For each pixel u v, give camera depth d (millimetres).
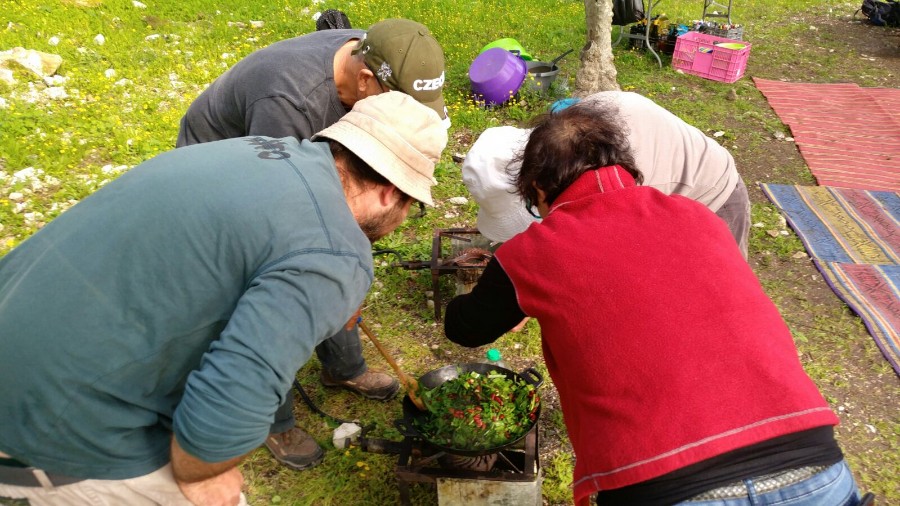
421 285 3855
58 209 4449
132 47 7152
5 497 1521
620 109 2494
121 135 5324
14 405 1368
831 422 1419
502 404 2389
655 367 1441
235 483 1651
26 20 7379
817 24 10172
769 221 4801
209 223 1349
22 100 5680
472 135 5848
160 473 1547
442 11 9148
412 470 2322
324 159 1559
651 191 1729
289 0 8961
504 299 1727
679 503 1380
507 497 2332
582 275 1557
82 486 1494
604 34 6359
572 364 1557
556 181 1783
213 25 8023
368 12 8719
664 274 1529
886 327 3686
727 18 9805
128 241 1344
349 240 1442
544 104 6445
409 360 3350
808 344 3617
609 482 1442
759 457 1387
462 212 4602
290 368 1330
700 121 6504
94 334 1332
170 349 1403
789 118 6613
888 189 5312
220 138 2574
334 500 2633
